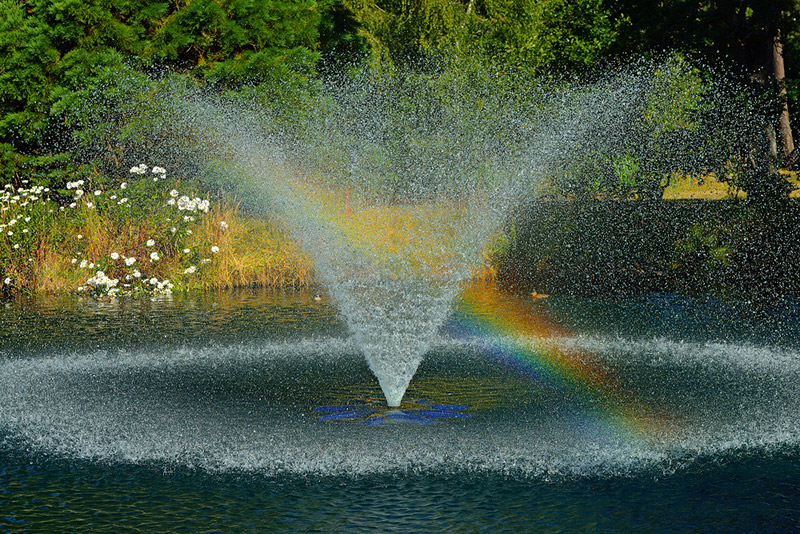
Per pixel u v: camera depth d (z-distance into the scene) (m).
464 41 30.11
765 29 16.45
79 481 4.78
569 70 19.58
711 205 15.72
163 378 7.31
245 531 4.10
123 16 18.77
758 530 4.07
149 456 5.20
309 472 4.91
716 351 8.57
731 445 5.37
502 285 14.48
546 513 4.30
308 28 20.61
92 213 15.09
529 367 7.82
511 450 5.27
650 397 6.62
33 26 18.05
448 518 4.25
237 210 16.34
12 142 18.61
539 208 16.78
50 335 9.66
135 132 17.66
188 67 19.50
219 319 10.89
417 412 6.19
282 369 7.71
